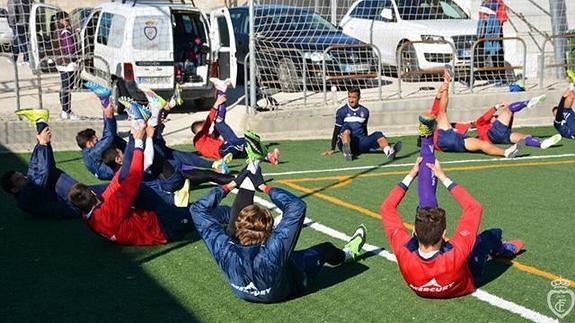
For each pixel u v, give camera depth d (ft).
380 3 54.24
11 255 21.09
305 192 28.35
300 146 39.01
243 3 75.77
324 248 18.67
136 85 43.52
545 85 49.44
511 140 35.86
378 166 33.24
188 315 16.76
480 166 32.86
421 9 53.21
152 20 43.62
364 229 20.16
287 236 16.48
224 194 17.75
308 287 18.34
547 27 59.26
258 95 46.62
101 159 27.53
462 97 45.01
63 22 44.91
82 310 17.11
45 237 22.82
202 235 17.17
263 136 41.14
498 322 16.14
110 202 20.75
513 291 17.85
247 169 17.87
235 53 45.88
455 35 49.62
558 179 30.17
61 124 38.19
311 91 47.98
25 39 51.39
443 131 36.17
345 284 18.52
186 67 45.21
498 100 45.39
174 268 19.84
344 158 35.17
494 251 19.34
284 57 46.78
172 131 41.11
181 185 25.79
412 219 24.43
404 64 51.34
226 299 17.66
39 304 17.48
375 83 49.16
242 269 16.51
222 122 33.91
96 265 20.17
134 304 17.43
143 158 20.75
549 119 45.83
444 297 17.24
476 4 57.93
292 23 49.26
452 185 17.39
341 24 56.13
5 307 17.31
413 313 16.69
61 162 34.88
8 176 24.30
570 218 24.27
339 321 16.34
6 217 25.17
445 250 16.71
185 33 46.01
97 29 47.16
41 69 45.78
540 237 22.20
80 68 43.11
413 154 36.27
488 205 26.07
